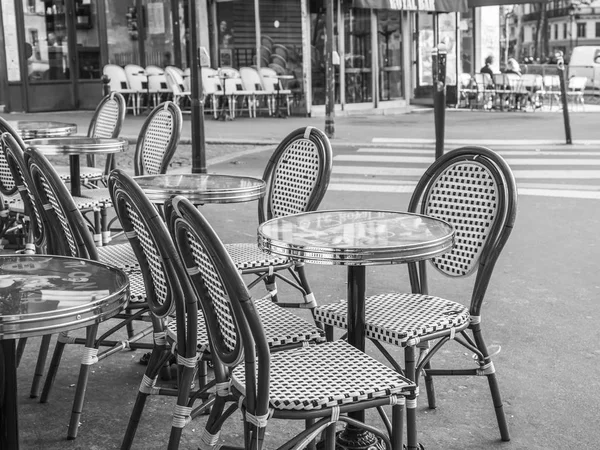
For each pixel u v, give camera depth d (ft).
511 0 48.65
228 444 12.10
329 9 49.34
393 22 72.79
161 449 12.00
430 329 11.51
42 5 66.23
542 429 12.54
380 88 72.64
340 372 10.05
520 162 40.09
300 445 9.18
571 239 24.61
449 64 77.30
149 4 68.44
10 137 14.01
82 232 11.57
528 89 77.05
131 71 65.87
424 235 11.24
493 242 12.21
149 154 21.97
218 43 67.36
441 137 27.30
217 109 66.80
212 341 9.64
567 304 18.58
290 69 66.33
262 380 8.88
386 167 39.27
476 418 12.95
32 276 9.62
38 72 66.74
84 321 8.34
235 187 15.53
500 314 17.93
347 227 11.91
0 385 9.19
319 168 15.87
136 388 14.21
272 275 15.43
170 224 9.69
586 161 40.19
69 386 14.28
